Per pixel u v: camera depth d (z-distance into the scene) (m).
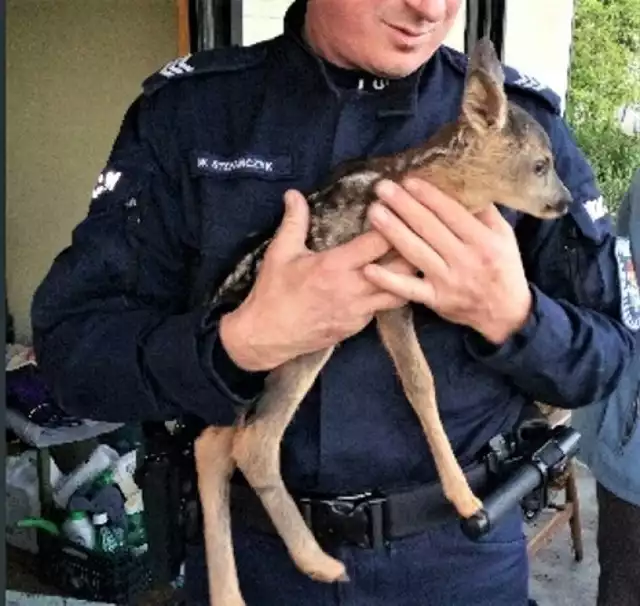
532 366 1.24
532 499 1.42
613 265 1.36
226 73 1.36
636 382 2.17
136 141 1.36
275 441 1.22
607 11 4.25
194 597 1.44
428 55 1.27
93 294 1.33
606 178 3.94
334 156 1.29
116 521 3.18
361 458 1.31
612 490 2.23
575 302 1.36
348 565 1.33
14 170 3.74
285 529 1.25
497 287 1.16
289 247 1.16
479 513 1.24
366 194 1.16
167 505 1.43
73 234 1.37
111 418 1.30
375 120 1.30
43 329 1.34
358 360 1.28
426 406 1.21
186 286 1.36
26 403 3.30
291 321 1.13
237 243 1.29
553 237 1.34
